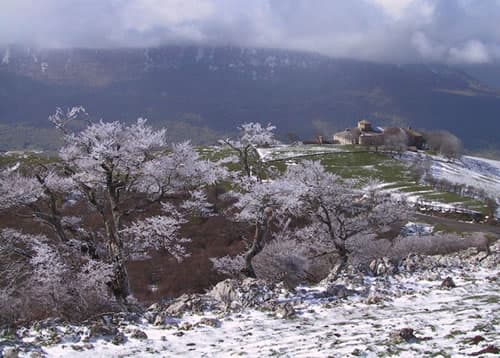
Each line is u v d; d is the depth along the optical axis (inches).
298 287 867.4
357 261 1334.9
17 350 490.9
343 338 524.4
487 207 3870.6
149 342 546.0
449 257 1218.6
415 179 5059.1
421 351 436.8
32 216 1050.1
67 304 745.0
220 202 2299.5
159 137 1003.3
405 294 776.3
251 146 1267.2
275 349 500.7
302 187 1255.5
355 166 5580.7
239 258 1353.3
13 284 899.4
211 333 583.8
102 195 1141.1
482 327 507.5
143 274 1711.4
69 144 1002.7
